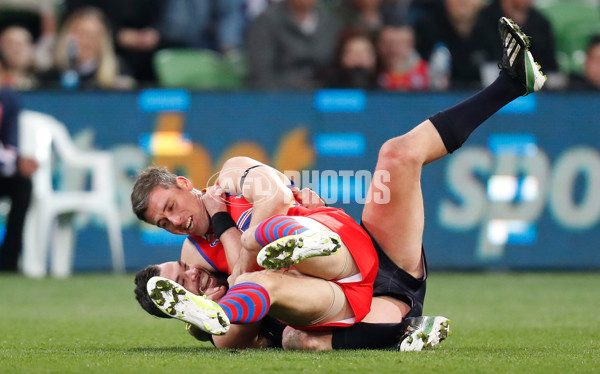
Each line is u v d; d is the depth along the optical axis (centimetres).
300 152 3062
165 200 1256
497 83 1336
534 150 3072
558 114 3077
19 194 2992
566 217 3088
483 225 3072
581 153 3081
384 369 991
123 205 3048
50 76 3309
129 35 3488
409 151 1243
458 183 3062
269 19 3347
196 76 3462
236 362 1050
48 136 3005
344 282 1191
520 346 1309
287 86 3095
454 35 3328
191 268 1274
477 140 3061
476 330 1594
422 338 1180
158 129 3058
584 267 3098
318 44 3378
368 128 3056
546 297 2341
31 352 1210
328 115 3062
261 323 1281
